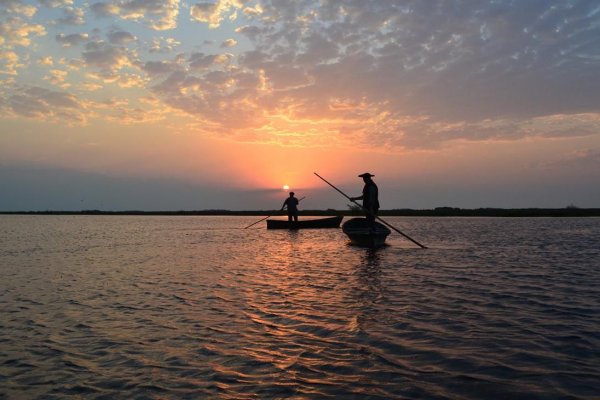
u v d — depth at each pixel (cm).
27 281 1055
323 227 3597
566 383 414
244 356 507
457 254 1557
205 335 590
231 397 402
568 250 1675
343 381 430
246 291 889
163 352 527
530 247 1812
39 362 501
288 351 521
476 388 407
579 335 561
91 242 2389
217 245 2089
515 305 735
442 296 814
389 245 1958
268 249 1841
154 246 2073
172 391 417
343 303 766
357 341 552
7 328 640
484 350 509
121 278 1087
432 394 397
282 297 824
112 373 465
